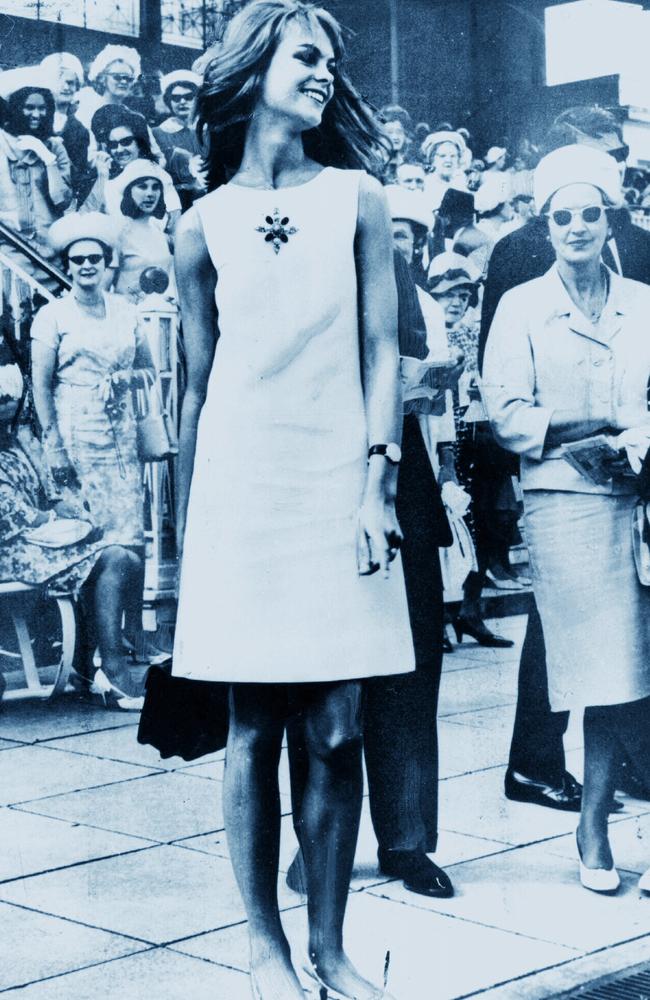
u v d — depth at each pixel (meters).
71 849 3.63
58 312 5.47
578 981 2.74
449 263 4.03
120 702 5.40
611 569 3.41
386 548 2.56
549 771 3.81
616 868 3.39
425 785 3.29
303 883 3.29
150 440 5.56
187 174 5.38
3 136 5.36
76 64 5.34
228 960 2.87
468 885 3.30
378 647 2.58
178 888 3.32
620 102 3.82
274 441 2.56
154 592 5.57
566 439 3.47
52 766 4.54
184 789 4.23
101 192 5.43
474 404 4.25
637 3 3.80
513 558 4.65
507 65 3.91
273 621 2.55
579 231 3.45
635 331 3.47
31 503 5.47
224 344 2.60
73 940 2.99
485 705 4.62
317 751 2.60
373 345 2.63
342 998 2.59
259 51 2.64
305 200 2.61
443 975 2.77
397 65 3.90
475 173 3.90
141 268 5.51
